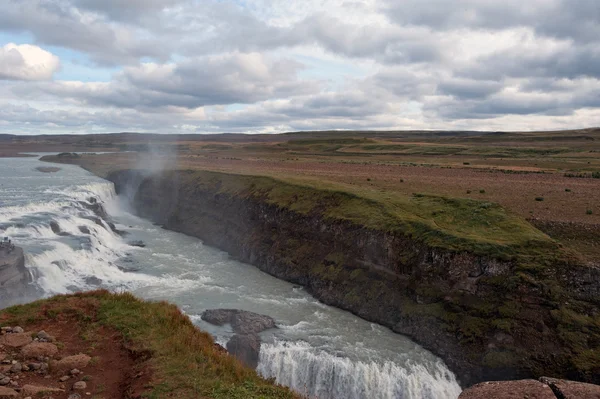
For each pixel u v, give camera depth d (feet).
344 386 90.74
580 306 95.09
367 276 128.77
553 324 93.86
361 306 121.49
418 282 116.06
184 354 51.90
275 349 96.17
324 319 116.78
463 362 95.45
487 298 103.76
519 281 100.99
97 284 128.67
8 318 58.39
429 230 122.93
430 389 89.35
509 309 98.89
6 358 48.52
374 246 130.41
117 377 46.96
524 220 130.62
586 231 120.78
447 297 108.78
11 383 43.62
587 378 84.58
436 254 114.21
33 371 46.68
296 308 123.54
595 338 89.66
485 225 127.54
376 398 88.99
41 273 119.44
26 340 52.65
